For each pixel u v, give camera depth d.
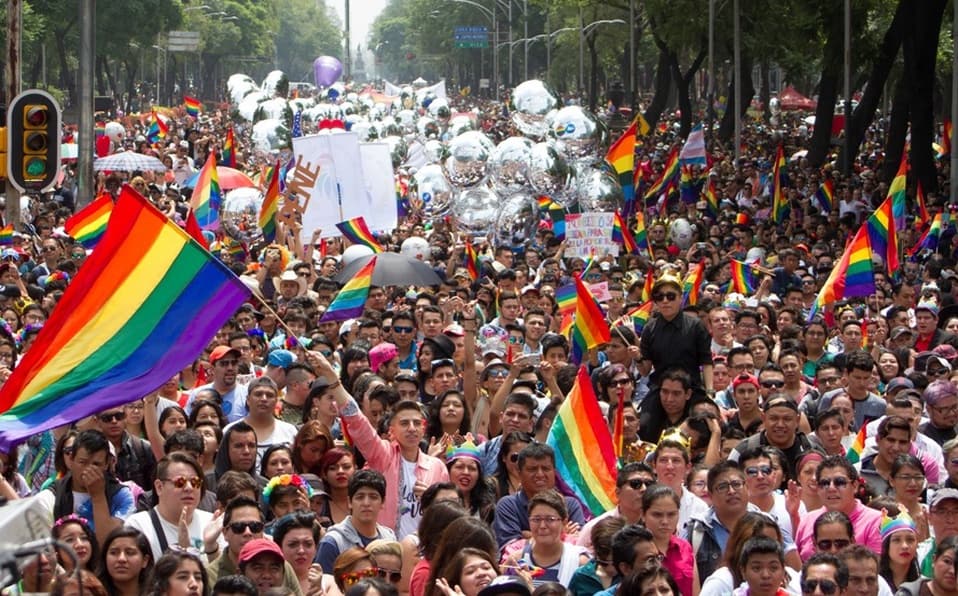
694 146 51.34
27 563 6.05
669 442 12.64
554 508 11.47
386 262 22.70
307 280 24.45
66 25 103.25
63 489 12.28
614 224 28.77
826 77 60.16
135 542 10.70
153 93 164.38
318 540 11.56
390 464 13.30
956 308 24.22
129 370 11.27
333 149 29.61
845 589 10.41
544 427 14.87
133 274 11.40
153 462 13.91
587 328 17.92
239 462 13.18
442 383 16.61
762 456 12.82
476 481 13.38
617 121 92.50
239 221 32.28
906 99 47.91
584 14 110.62
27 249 29.36
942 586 11.06
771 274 26.52
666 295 16.61
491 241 33.53
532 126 37.19
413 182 39.16
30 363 11.24
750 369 17.67
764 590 10.44
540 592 9.53
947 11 77.81
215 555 11.23
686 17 71.19
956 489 12.57
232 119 55.69
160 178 47.53
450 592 9.95
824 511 12.41
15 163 23.39
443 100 70.06
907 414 15.10
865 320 21.48
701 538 11.90
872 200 45.88
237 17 178.62
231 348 16.36
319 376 15.34
